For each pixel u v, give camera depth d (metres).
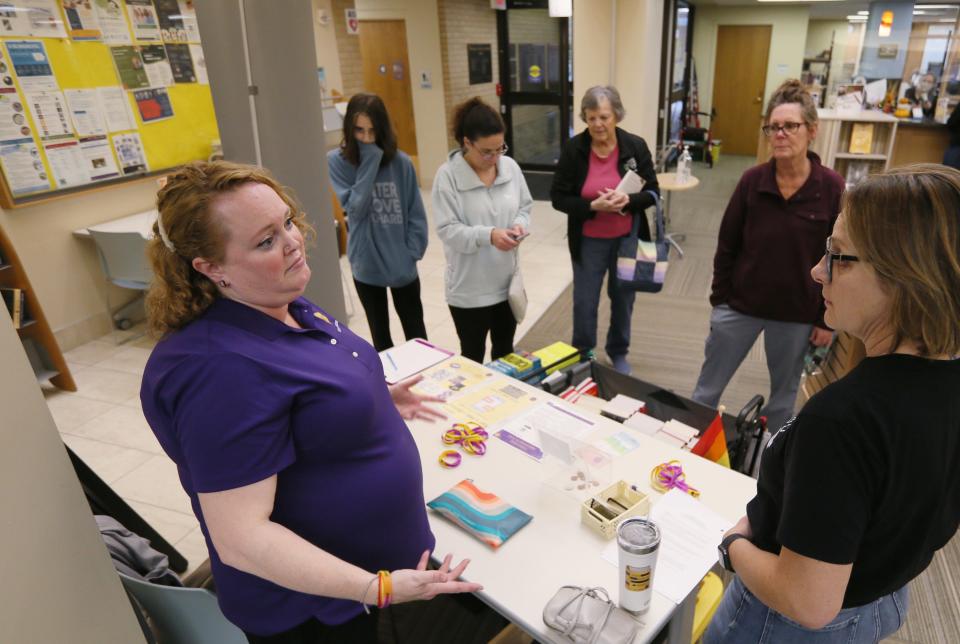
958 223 0.67
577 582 1.18
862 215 0.72
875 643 1.01
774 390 2.48
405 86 8.02
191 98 4.23
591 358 2.58
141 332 4.02
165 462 2.63
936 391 0.73
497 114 2.37
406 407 1.64
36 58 3.34
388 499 1.10
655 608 1.12
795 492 0.76
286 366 0.94
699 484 1.45
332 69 6.28
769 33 9.39
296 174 1.76
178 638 1.38
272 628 1.13
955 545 2.12
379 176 2.66
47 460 0.96
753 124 10.05
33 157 3.41
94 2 3.56
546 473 1.50
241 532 0.89
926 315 0.69
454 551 1.27
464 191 2.48
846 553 0.73
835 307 0.79
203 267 0.92
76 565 1.02
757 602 1.04
